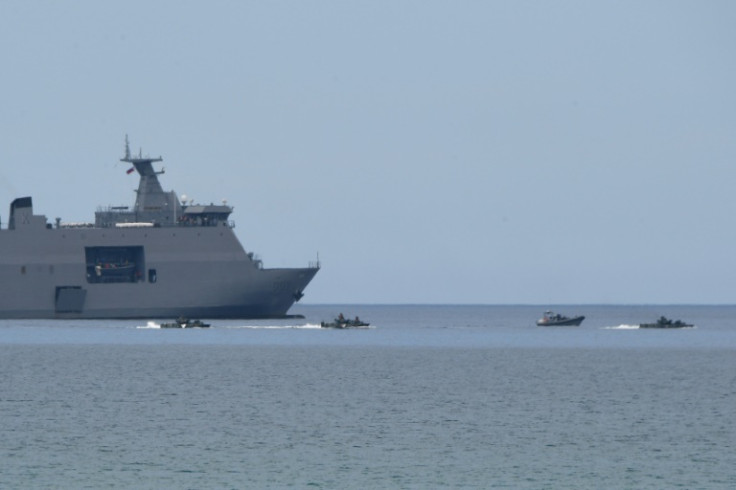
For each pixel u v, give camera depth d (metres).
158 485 169.50
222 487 168.75
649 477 175.38
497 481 172.88
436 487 169.38
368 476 175.38
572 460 186.50
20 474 175.38
